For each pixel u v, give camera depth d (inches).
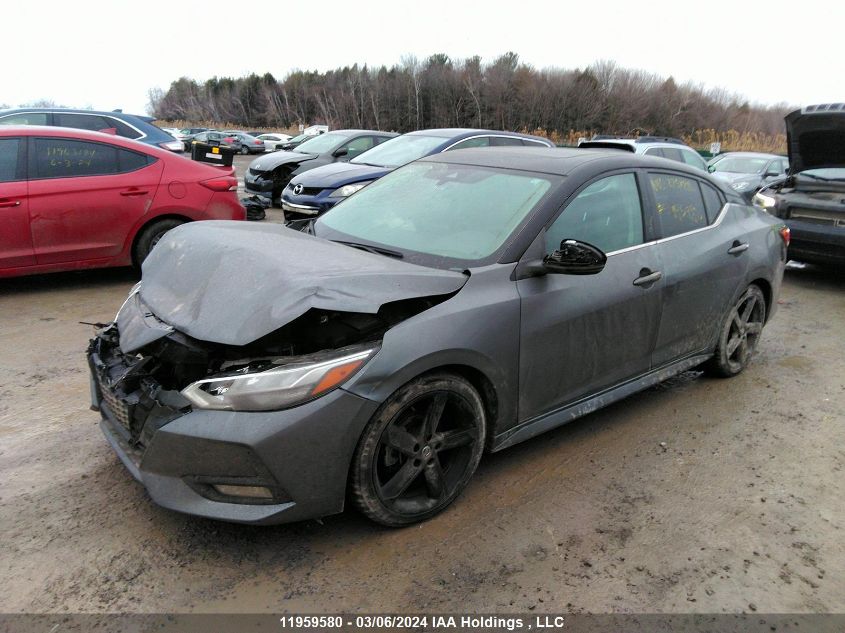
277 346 104.4
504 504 121.6
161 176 254.7
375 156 380.2
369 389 100.0
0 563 100.0
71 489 120.1
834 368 201.3
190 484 98.4
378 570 102.4
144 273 128.3
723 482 133.1
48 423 145.2
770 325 245.1
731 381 187.8
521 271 121.3
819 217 293.6
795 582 104.3
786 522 120.3
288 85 3376.0
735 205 181.6
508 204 132.1
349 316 106.5
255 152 1636.3
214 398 96.0
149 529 109.9
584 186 135.6
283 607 94.2
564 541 111.6
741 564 107.9
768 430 157.5
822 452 147.7
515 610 95.4
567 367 130.7
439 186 146.8
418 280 109.2
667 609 97.0
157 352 105.9
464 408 114.5
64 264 242.8
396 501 110.3
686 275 154.5
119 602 93.7
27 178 232.5
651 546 111.3
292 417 95.2
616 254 139.2
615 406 168.1
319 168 376.8
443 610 94.9
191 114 3882.9
